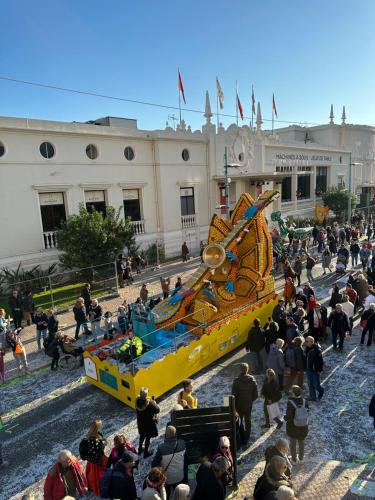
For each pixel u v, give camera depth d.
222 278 11.79
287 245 21.30
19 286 15.80
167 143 23.44
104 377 9.16
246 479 6.27
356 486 5.95
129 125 24.72
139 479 6.49
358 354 10.41
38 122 17.92
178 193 24.50
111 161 21.11
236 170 26.89
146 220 23.30
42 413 8.64
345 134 43.62
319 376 8.80
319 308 10.96
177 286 13.33
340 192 35.25
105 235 16.92
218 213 26.98
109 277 16.98
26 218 18.14
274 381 7.29
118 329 11.28
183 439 6.05
